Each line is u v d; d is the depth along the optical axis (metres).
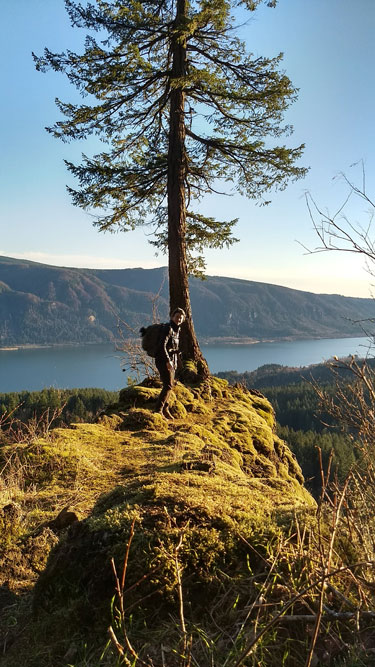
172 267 11.54
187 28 10.31
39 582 2.39
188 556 2.23
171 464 4.42
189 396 9.34
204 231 12.70
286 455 8.70
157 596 2.10
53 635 2.13
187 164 12.00
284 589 2.07
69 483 4.44
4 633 2.28
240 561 2.27
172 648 1.88
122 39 11.16
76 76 10.92
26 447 5.01
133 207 12.66
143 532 2.31
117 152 12.38
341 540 2.33
